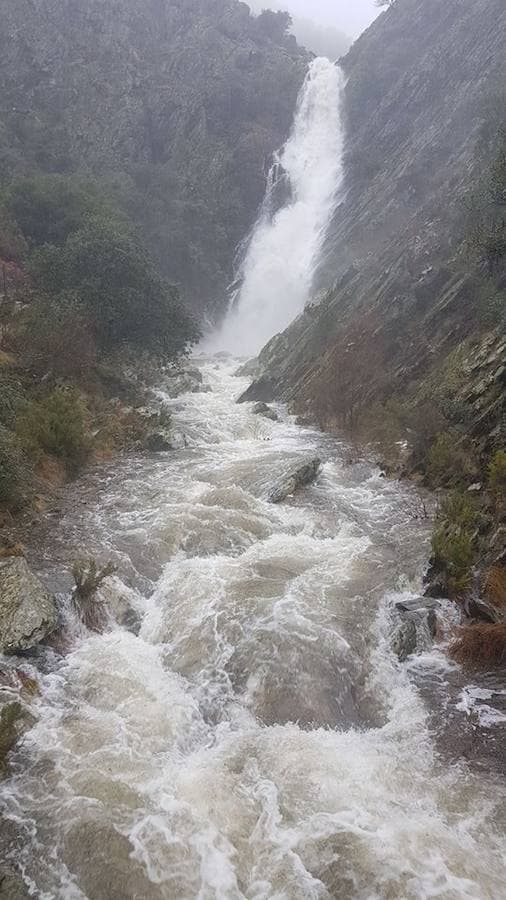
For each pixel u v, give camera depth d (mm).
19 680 7734
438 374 19453
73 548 11320
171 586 10398
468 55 50750
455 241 25188
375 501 14336
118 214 36719
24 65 67562
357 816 6133
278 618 9242
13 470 12648
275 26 88500
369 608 9734
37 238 36125
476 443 14539
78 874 5480
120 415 19484
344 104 63125
